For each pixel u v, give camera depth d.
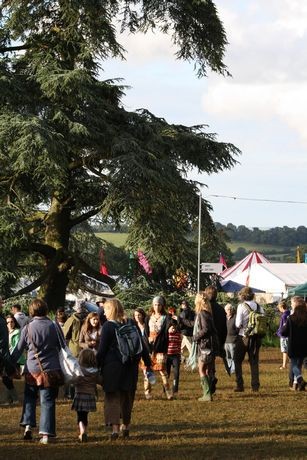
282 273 58.81
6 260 37.78
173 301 38.47
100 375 12.66
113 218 38.06
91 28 37.25
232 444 12.38
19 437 12.98
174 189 37.62
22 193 40.47
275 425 14.26
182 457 11.28
